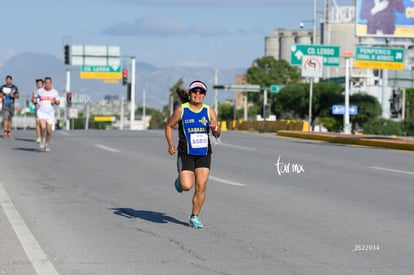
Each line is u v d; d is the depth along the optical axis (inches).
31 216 828.6
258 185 1133.1
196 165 751.7
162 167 1396.4
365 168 1448.1
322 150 1993.1
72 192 1033.5
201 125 741.9
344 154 1841.8
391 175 1310.3
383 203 947.3
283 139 2632.9
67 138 2309.3
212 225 780.6
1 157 1569.9
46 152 1715.1
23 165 1403.8
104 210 879.1
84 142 2107.5
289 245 676.7
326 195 1021.8
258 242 690.8
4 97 2240.4
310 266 593.6
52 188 1072.8
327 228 763.4
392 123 6678.2
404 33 3941.9
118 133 2768.2
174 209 891.4
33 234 722.2
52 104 1740.9
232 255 634.8
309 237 715.4
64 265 592.4
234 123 4411.9
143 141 2198.6
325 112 6707.7
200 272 573.9
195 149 742.5
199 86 736.3
